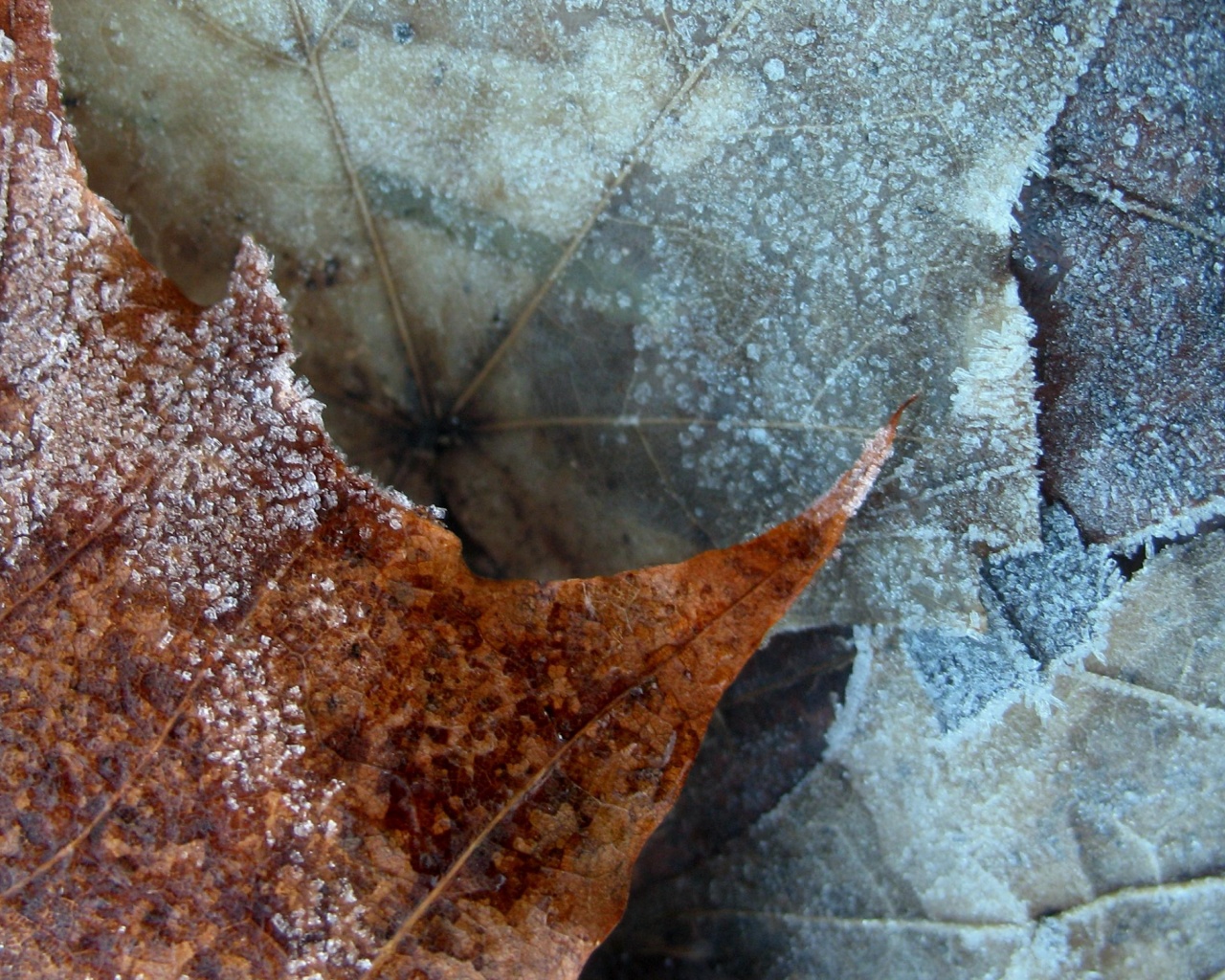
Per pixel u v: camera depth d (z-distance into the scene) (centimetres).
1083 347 23
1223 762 23
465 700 22
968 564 23
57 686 21
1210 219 22
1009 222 22
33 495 22
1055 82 22
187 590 21
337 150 23
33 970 21
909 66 22
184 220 23
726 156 23
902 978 23
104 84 23
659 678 22
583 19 23
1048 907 23
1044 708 23
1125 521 23
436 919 21
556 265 23
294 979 21
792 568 22
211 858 21
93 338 22
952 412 23
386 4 23
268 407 22
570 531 24
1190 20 22
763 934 23
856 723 23
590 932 21
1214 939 23
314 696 21
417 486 24
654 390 23
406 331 24
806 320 23
